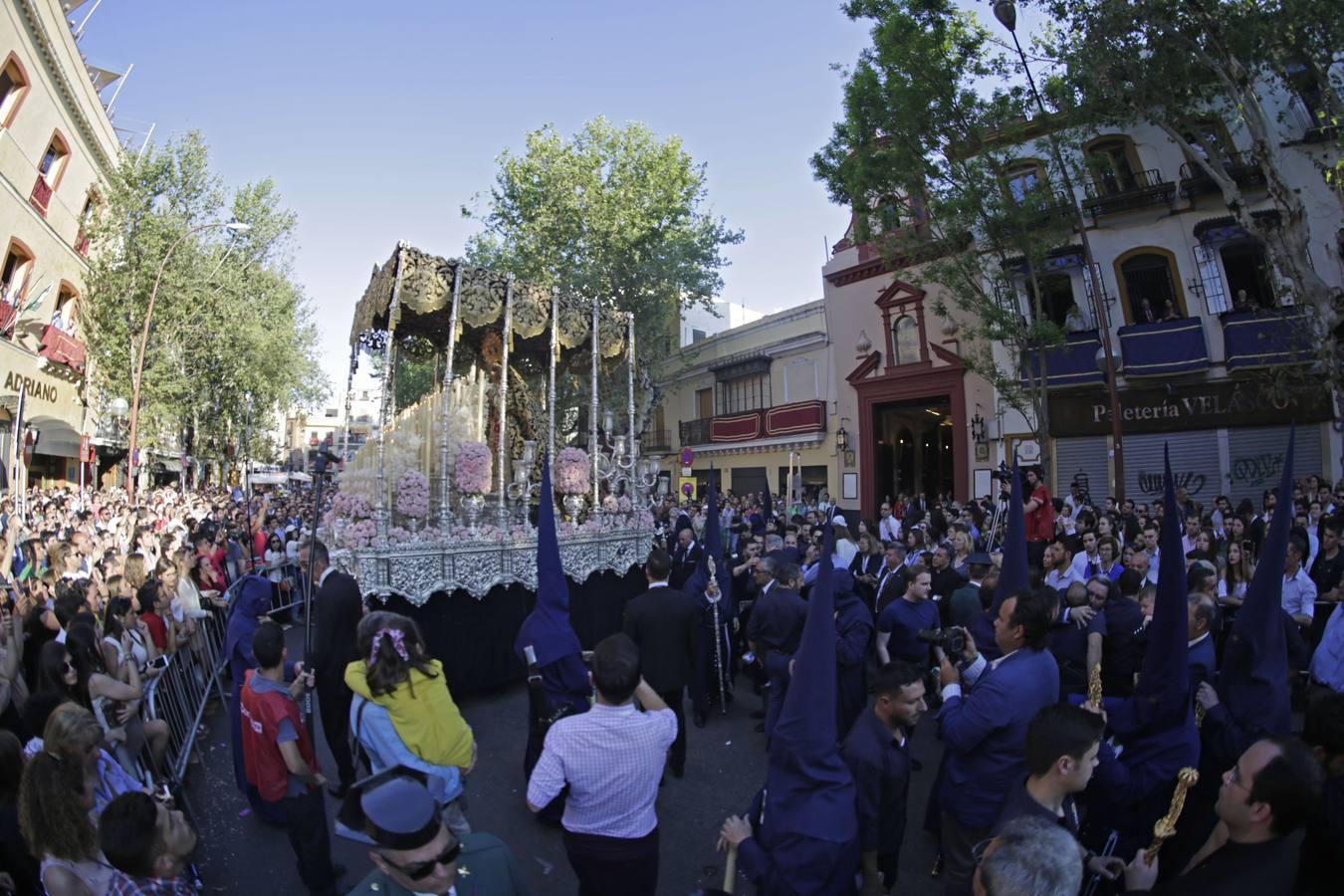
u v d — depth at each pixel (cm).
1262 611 381
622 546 957
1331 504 1174
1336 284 1496
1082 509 1295
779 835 292
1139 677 382
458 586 789
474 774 628
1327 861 254
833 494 2505
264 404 3147
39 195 2086
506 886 253
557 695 549
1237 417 1639
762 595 663
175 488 2997
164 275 2423
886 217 1761
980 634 558
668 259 2617
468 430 976
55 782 292
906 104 1541
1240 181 1589
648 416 2012
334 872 440
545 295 953
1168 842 375
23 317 2012
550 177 2558
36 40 1958
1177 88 1315
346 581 588
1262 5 1145
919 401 2314
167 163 2480
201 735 733
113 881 269
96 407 2491
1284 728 370
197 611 748
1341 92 1244
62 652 431
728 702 827
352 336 995
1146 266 1794
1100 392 1822
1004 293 1714
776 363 2833
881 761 346
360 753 573
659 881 467
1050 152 1605
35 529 1207
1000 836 217
